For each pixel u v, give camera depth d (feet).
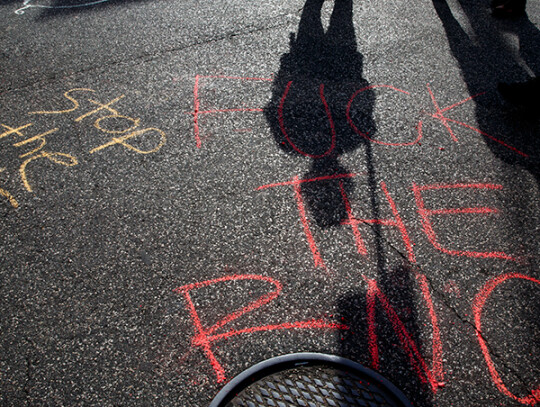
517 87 12.38
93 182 10.41
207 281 8.62
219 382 7.29
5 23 15.97
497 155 11.39
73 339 7.75
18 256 8.95
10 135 11.55
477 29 16.12
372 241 9.36
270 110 12.40
